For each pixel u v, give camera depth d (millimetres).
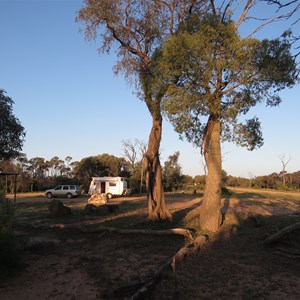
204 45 11055
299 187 67688
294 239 11180
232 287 7406
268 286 7527
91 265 9328
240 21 12656
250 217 15344
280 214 16672
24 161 66000
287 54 11211
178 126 12039
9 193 56219
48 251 11273
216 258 9680
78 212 21859
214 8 13555
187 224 14547
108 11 16062
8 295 7035
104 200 29469
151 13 16562
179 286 7348
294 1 5508
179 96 11664
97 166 67625
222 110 12391
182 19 15727
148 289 6730
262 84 12156
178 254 9258
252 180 71562
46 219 18766
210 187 13555
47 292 7227
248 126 13523
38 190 67375
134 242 12195
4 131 25266
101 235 13508
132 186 52406
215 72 11562
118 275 8344
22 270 8844
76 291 7277
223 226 13734
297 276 8305
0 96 25281
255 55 11438
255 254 10117
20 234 14344
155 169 16016
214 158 13602
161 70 12031
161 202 15781
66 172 83000
